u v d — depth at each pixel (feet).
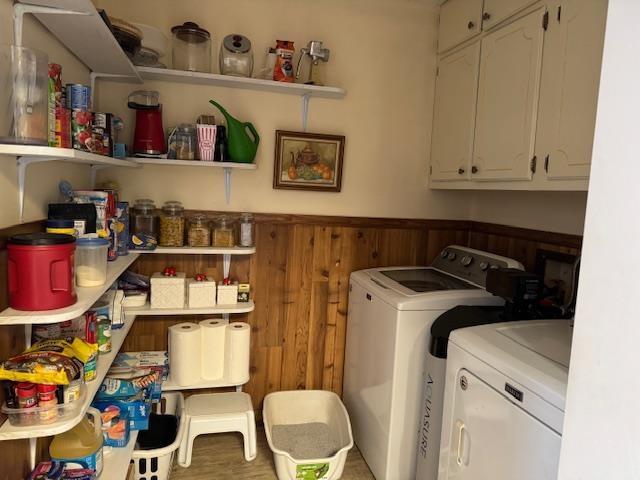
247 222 7.70
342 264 8.64
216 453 7.70
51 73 3.97
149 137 6.93
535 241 7.50
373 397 7.20
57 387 3.88
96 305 5.67
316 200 8.45
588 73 5.09
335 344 8.80
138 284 7.40
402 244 8.92
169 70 7.00
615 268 2.58
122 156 6.55
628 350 2.48
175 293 7.35
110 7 7.24
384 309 6.78
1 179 3.81
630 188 2.50
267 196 8.20
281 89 7.83
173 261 7.89
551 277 7.13
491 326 5.15
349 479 7.14
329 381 8.87
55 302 3.81
